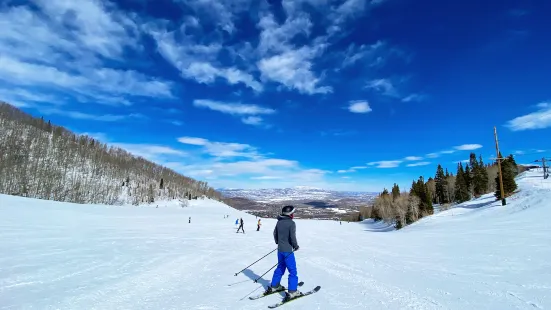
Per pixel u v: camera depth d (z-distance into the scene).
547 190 33.50
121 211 73.31
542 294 5.31
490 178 77.00
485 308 4.67
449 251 11.77
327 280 7.04
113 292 5.92
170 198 182.12
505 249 10.92
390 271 7.99
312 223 81.88
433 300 5.16
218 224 52.72
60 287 6.21
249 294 5.86
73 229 25.86
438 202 93.81
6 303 5.04
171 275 7.74
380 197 115.25
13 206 46.59
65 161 173.12
